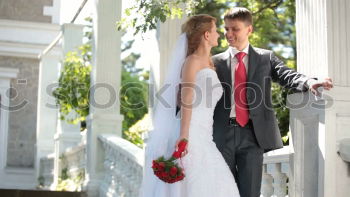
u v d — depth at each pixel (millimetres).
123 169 12953
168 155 7367
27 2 26359
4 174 25188
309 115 7027
